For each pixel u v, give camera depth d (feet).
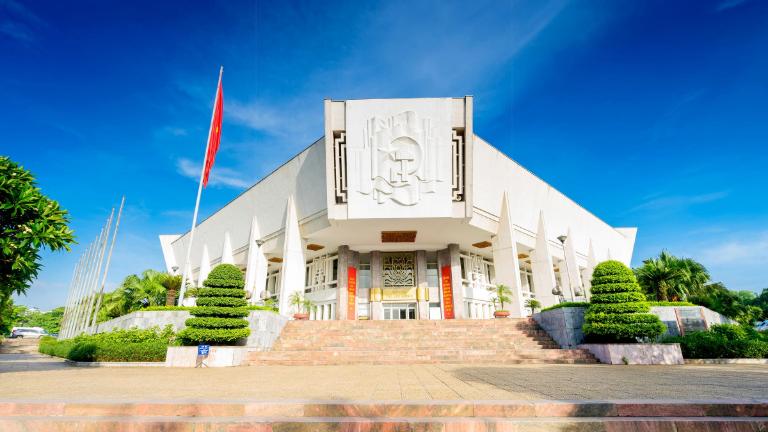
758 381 25.66
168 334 54.54
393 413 16.44
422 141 73.46
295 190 88.38
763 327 110.01
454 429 15.23
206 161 74.79
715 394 19.60
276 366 44.60
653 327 44.11
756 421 15.20
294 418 15.99
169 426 15.64
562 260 111.45
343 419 15.76
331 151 75.05
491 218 84.69
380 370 37.27
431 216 73.77
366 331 61.36
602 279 48.06
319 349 55.06
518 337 58.13
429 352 49.44
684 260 97.76
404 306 93.76
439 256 94.94
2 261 31.48
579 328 54.44
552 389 21.90
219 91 79.71
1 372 38.01
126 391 22.61
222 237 115.44
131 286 103.76
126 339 52.80
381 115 73.87
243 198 104.42
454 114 74.02
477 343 55.72
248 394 20.90
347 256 93.40
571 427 15.14
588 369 36.35
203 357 44.57
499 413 16.33
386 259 97.09
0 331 127.75
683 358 46.03
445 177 73.56
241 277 51.75
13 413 16.89
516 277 83.05
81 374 35.50
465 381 26.61
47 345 84.17
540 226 98.99
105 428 15.70
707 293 98.63
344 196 76.43
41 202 32.45
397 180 73.67
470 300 94.73
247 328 49.83
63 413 16.88
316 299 97.14
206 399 17.71
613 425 15.21
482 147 79.41
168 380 29.45
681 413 16.05
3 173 31.58
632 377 28.68
